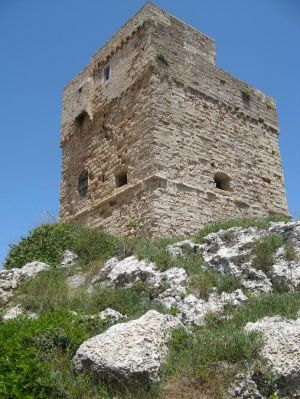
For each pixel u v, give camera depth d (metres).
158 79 20.08
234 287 12.55
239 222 16.03
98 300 12.34
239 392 7.80
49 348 8.96
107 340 8.52
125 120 20.95
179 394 7.84
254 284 12.64
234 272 13.17
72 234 18.05
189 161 19.81
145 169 18.88
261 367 8.09
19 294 13.94
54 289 13.41
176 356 8.79
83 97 24.39
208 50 23.00
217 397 7.77
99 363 8.09
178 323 9.89
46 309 12.27
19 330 9.45
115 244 16.89
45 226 18.61
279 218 16.70
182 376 8.25
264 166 23.31
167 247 15.05
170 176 18.81
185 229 18.44
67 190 24.20
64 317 10.16
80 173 23.44
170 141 19.44
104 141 22.12
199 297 12.10
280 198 23.50
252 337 8.71
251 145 23.09
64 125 25.80
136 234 18.28
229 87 23.20
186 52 21.80
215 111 21.95
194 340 9.35
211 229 16.00
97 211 21.16
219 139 21.56
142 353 8.23
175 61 21.09
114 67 22.78
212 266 13.71
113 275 13.70
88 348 8.47
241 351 8.41
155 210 17.80
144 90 20.17
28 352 8.46
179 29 21.97
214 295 12.20
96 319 10.26
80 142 24.08
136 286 12.76
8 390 7.51
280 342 8.45
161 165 18.69
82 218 22.09
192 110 20.92
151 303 12.00
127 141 20.44
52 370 8.23
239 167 21.97
